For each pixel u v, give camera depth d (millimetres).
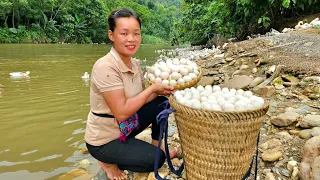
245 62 5375
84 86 6137
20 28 28953
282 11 9320
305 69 4113
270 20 9289
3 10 27031
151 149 2205
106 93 2023
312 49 5070
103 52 16469
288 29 7754
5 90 5750
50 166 2758
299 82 3840
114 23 2055
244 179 1985
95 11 36281
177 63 2605
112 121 2156
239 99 1968
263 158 2279
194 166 1956
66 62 10852
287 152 2348
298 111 3031
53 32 31953
